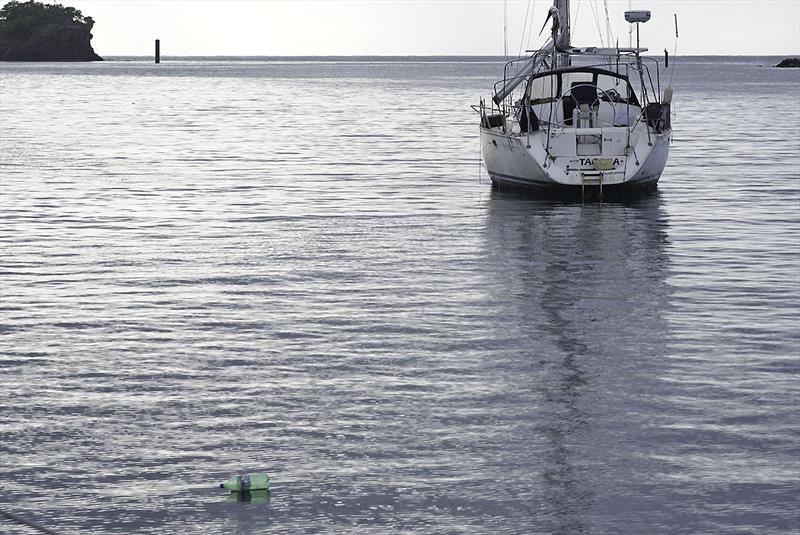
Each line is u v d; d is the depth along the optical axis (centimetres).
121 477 1248
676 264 2419
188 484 1231
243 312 1969
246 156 4712
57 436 1366
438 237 2748
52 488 1219
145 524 1139
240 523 1142
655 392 1532
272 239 2698
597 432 1382
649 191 3434
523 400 1498
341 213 3114
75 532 1120
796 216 3059
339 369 1636
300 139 5578
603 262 2445
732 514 1162
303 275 2281
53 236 2720
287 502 1188
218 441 1352
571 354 1716
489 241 2698
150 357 1694
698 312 1983
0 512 1162
